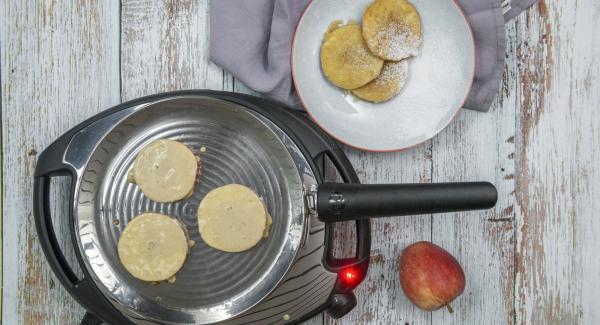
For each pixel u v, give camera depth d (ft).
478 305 3.21
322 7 2.90
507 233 3.20
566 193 3.19
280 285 2.75
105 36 3.05
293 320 2.83
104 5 3.05
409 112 3.01
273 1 2.92
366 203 2.48
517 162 3.19
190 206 2.87
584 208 3.19
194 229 2.87
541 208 3.20
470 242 3.20
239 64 2.93
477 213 3.19
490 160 3.18
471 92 3.09
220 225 2.80
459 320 3.21
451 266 2.93
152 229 2.78
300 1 2.91
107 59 3.06
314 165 2.70
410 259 2.96
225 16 2.92
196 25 3.05
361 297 3.17
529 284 3.22
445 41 2.97
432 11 2.96
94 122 2.71
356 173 3.13
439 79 2.99
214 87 3.08
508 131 3.18
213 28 2.92
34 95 3.06
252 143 2.88
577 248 3.21
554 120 3.18
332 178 3.12
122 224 2.84
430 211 2.57
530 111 3.17
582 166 3.18
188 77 3.07
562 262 3.21
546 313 3.22
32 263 3.08
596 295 3.21
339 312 2.82
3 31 3.05
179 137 2.89
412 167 3.16
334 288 2.76
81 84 3.07
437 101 2.99
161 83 3.07
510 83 3.16
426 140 2.99
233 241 2.79
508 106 3.17
